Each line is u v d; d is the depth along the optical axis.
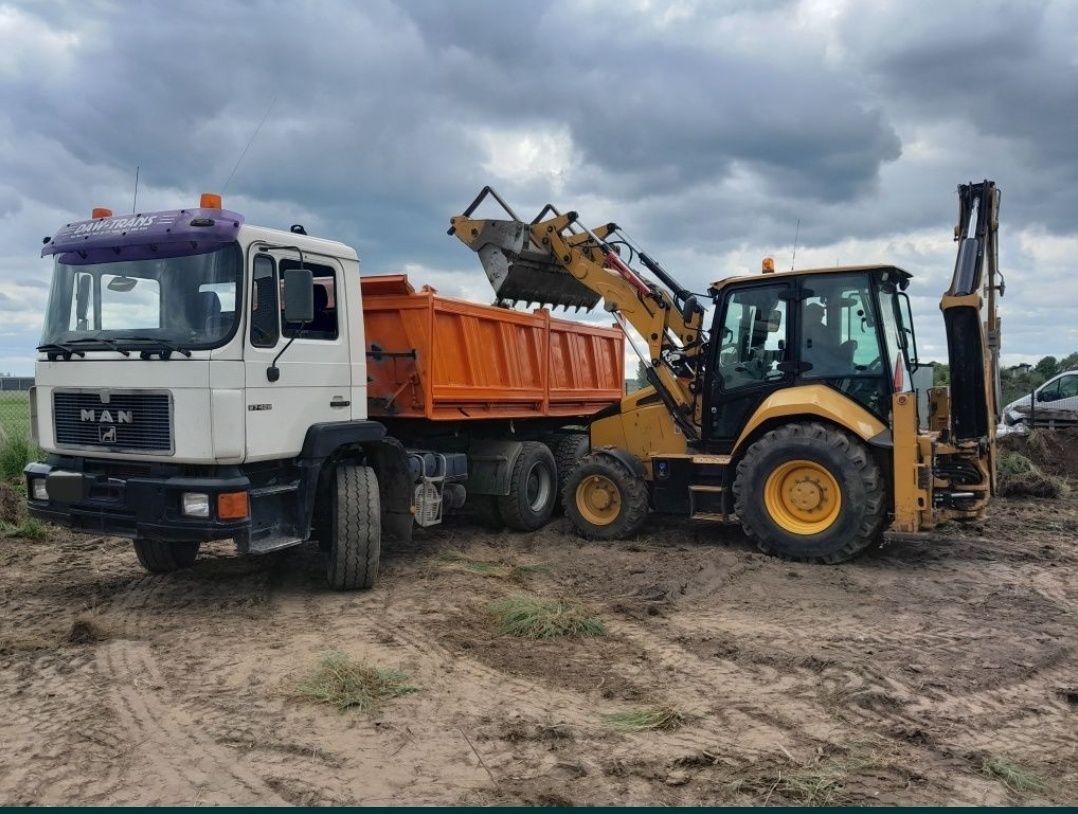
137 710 4.57
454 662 5.34
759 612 6.47
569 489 9.34
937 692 4.88
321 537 7.24
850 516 7.71
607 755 4.07
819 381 8.34
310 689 4.77
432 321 8.08
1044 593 7.04
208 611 6.44
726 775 3.88
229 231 6.11
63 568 7.89
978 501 8.34
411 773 3.88
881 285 8.37
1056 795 3.74
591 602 6.78
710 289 9.02
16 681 5.00
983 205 8.15
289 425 6.56
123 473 6.40
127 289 6.45
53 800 3.64
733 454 8.48
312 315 6.30
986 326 8.72
